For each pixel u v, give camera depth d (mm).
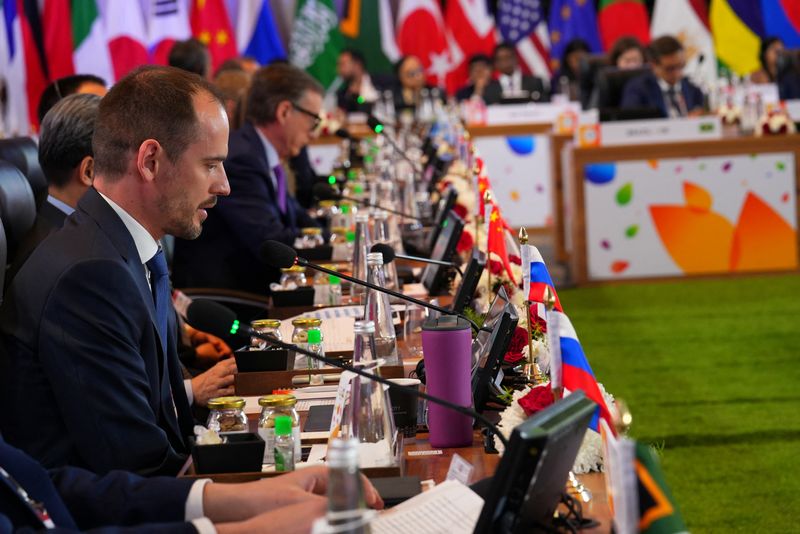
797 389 10164
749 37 25734
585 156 15789
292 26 24484
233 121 10992
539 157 20875
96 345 4285
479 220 8180
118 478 3668
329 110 22078
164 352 4688
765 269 15945
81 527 3641
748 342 12117
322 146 19984
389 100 22406
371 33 25734
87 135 5715
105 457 4230
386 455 3861
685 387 10414
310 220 11398
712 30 25844
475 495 3480
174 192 4664
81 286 4328
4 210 6309
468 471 3834
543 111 20812
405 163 14258
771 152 15719
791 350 11672
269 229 9234
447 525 3324
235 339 7941
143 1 22172
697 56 25781
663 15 25906
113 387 4273
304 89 9609
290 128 9578
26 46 21328
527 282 4711
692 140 15719
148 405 4383
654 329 13000
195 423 5355
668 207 15844
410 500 3494
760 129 15875
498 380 4648
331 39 24578
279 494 3537
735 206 15844
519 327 5004
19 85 21312
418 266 8695
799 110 17484
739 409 9625
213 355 7301
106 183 4676
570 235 16766
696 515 7316
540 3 26188
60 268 4363
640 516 2504
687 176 15789
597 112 15859
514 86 23781
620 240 15922
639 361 11508
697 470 8172
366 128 20203
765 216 15852
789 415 9383
